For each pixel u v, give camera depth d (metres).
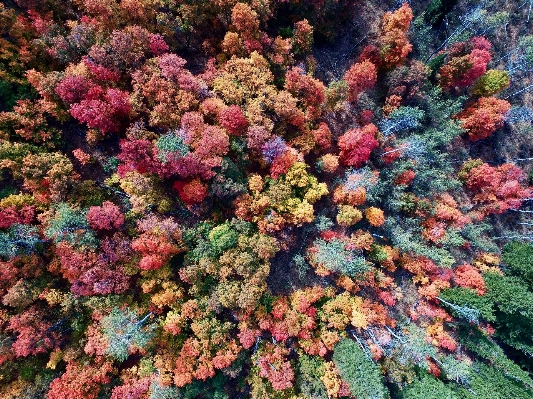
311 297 37.62
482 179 44.31
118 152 37.41
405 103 42.81
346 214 37.47
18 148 32.91
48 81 32.97
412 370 38.41
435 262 41.47
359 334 38.53
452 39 44.97
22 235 31.47
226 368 35.00
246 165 37.28
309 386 36.34
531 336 42.84
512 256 43.84
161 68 35.00
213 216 36.84
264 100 37.03
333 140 41.97
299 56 42.25
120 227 35.09
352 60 45.59
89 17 36.66
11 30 33.62
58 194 33.12
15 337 32.56
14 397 32.03
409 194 41.75
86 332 33.53
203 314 34.94
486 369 42.34
